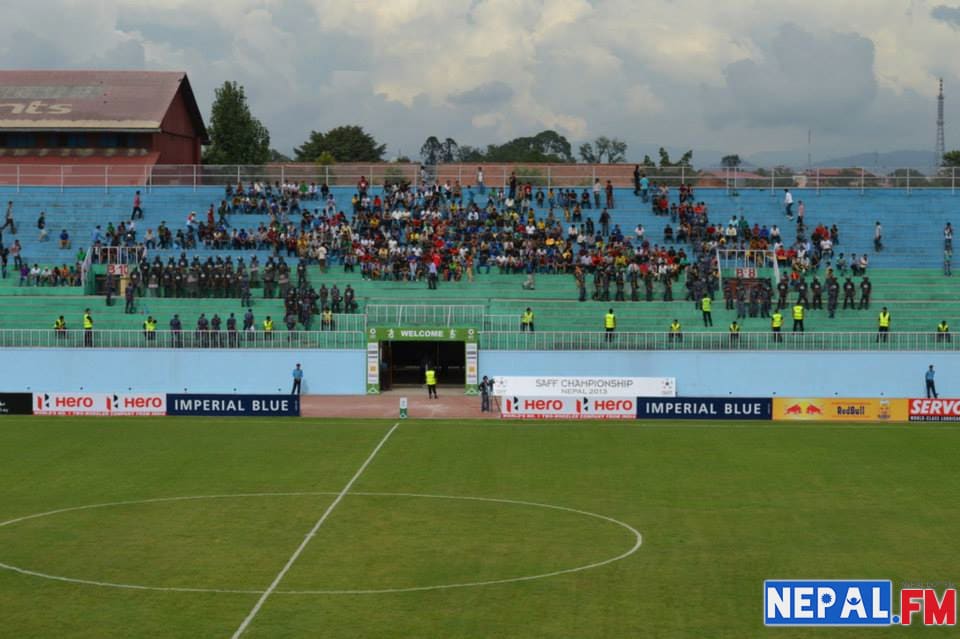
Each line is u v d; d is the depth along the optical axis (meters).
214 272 97.94
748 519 50.09
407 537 46.78
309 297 94.12
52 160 122.50
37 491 55.56
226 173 113.75
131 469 60.91
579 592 39.53
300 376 88.25
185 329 95.00
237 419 78.38
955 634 35.97
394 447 67.44
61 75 129.12
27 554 44.25
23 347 90.12
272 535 47.09
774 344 89.69
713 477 59.06
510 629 35.91
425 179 114.62
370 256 101.81
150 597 38.97
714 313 95.44
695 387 89.38
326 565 42.75
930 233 108.50
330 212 109.38
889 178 113.25
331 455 64.88
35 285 100.25
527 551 44.69
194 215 106.44
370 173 114.38
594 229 107.88
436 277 100.00
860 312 95.50
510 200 110.25
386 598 38.81
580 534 47.31
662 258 100.50
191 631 35.72
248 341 90.56
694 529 48.22
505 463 62.53
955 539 46.88
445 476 58.97
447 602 38.44
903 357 88.75
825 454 65.81
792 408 79.19
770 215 110.31
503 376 87.88
